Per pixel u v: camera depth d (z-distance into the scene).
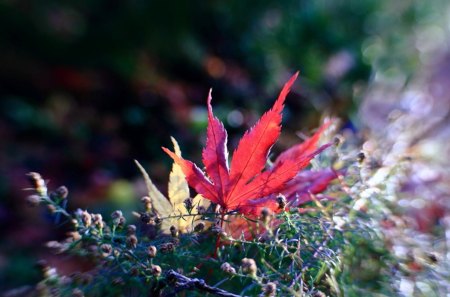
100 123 0.90
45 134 0.93
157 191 0.27
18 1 1.16
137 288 0.26
